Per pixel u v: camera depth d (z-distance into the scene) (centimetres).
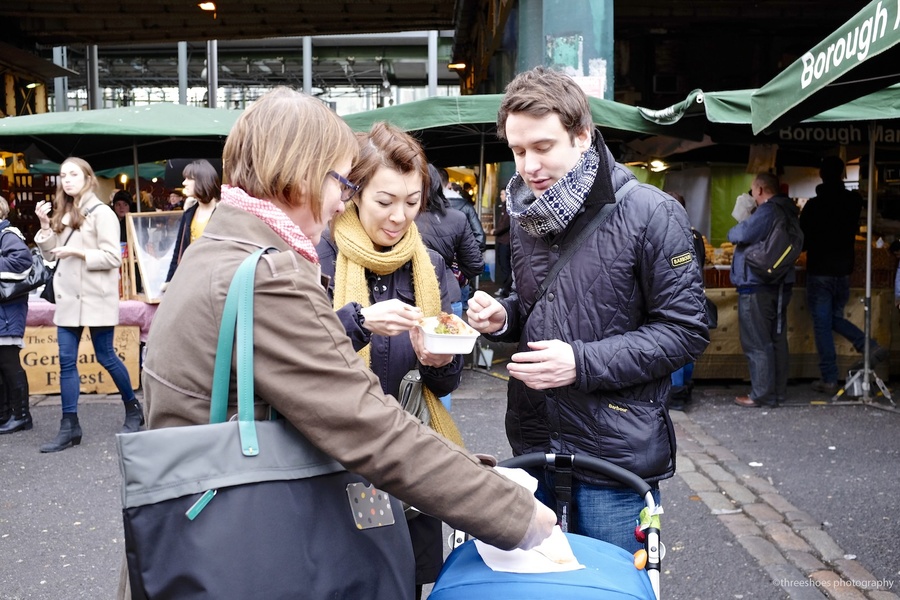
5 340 590
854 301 749
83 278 552
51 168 1173
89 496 467
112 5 1574
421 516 219
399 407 142
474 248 561
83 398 716
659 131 705
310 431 133
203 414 136
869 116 605
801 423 622
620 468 201
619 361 198
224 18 1755
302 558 133
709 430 605
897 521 417
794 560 372
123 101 3450
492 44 1509
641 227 203
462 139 911
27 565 375
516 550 162
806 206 717
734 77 1512
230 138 151
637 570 167
